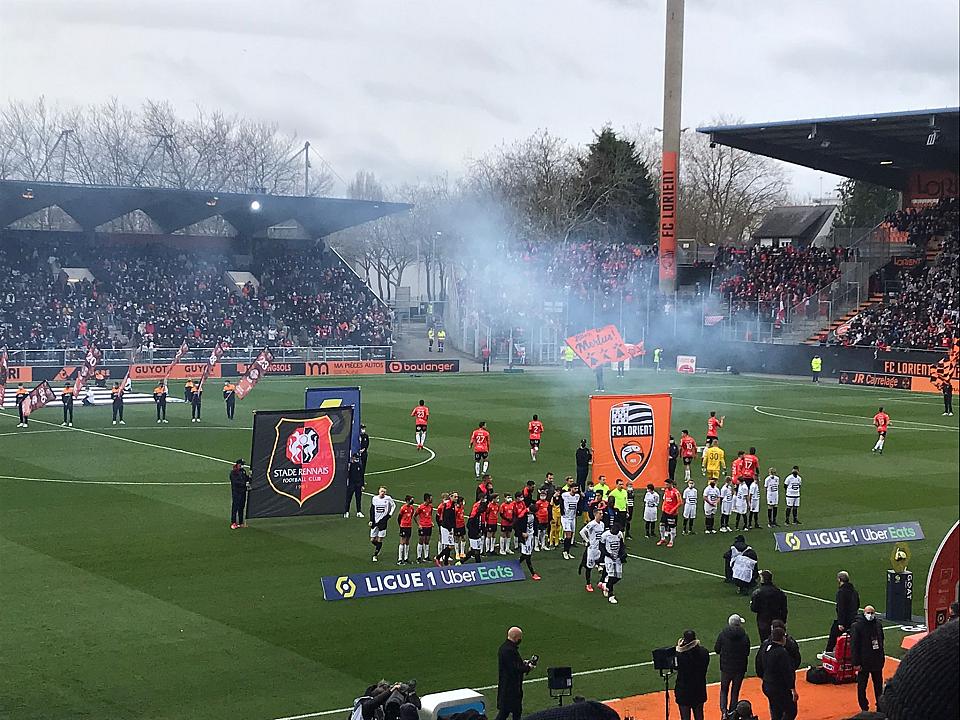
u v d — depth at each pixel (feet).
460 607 101.71
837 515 145.28
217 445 191.62
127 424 216.33
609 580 104.88
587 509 130.82
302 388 288.30
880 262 357.00
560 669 69.05
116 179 441.68
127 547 120.67
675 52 336.49
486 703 77.51
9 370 282.97
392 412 241.14
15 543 121.29
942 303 319.06
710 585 111.75
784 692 70.23
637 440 139.74
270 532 129.49
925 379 298.15
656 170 569.64
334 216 353.10
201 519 135.33
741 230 573.33
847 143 320.91
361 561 117.19
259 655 86.84
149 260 353.72
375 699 60.90
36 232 345.72
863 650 75.82
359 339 355.77
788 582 113.19
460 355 377.30
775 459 187.32
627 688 80.79
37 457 176.45
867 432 220.64
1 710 74.38
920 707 11.46
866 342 323.78
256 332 340.59
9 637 89.97
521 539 114.01
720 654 76.23
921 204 376.27
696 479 170.19
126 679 80.84
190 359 314.96
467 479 163.84
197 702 76.48
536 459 181.16
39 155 444.55
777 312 347.15
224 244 373.40
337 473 136.46
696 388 297.53
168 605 99.76
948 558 76.59
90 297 326.24
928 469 179.11
